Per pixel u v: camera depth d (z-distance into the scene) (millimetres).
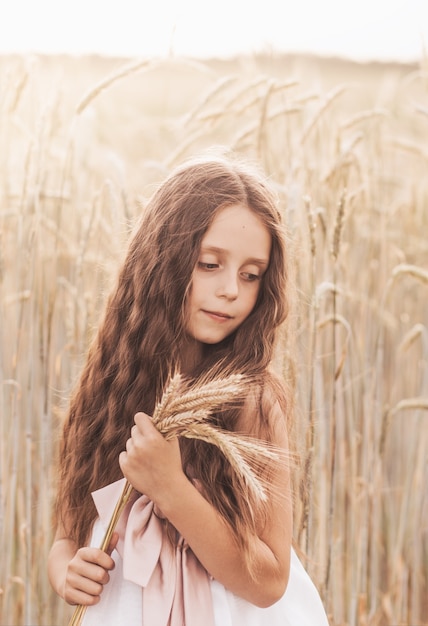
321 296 2359
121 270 1795
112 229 3059
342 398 3090
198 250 1597
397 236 3844
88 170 3643
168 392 1402
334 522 3115
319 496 2830
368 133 3598
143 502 1587
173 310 1632
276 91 3018
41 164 2924
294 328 2238
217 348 1725
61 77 3145
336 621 2873
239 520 1526
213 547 1474
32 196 2889
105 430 1730
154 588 1544
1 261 3039
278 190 2773
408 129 4273
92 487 1734
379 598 3404
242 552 1501
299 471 2277
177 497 1446
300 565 1778
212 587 1570
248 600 1536
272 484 1602
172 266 1618
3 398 3066
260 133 2959
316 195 3064
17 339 2770
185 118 3131
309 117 3465
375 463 3125
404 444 3822
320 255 3004
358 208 3457
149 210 1735
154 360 1667
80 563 1539
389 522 3465
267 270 1682
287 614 1669
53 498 2863
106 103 4223
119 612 1581
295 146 3352
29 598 2609
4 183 3252
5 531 2758
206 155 1825
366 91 5605
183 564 1556
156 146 3996
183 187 1659
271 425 1636
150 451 1426
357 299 3344
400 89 4449
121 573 1617
